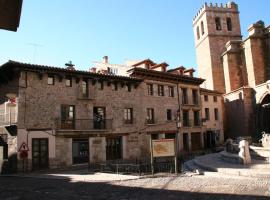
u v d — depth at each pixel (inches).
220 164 776.3
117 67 1614.2
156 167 813.9
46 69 1080.2
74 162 1127.6
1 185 719.7
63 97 1131.9
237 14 2492.6
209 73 2386.8
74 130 1120.2
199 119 1694.1
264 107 1743.4
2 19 183.2
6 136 1070.4
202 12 2482.8
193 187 526.0
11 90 1074.7
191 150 1601.9
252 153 788.0
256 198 400.8
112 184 632.4
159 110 1478.8
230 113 1985.7
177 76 1571.1
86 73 1184.8
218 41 2400.3
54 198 504.4
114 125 1273.4
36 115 1050.7
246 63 2033.7
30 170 1005.8
